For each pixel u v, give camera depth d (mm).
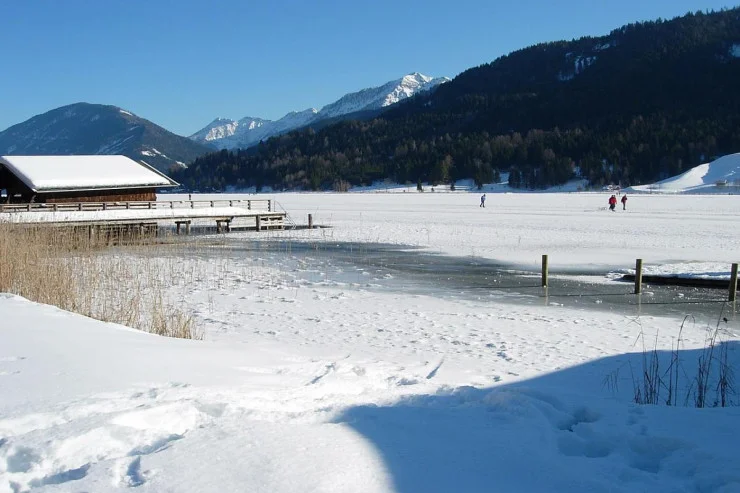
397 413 4613
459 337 11828
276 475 3285
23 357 5777
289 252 28453
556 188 149625
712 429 4570
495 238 33969
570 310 15227
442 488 3275
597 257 25812
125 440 3738
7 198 38500
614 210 59781
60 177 37938
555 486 3369
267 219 43438
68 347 6344
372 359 8922
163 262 23219
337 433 3965
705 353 10391
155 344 7227
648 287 18938
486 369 8945
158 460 3416
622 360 9852
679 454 4023
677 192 122000
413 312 14703
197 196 124438
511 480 3422
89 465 3350
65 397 4523
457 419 4508
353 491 3174
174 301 15641
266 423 4105
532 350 10688
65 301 11516
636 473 3664
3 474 3225
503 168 177500
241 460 3447
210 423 4148
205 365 6277
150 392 4754
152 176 42156
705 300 16766
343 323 13164
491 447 3867
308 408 4773
